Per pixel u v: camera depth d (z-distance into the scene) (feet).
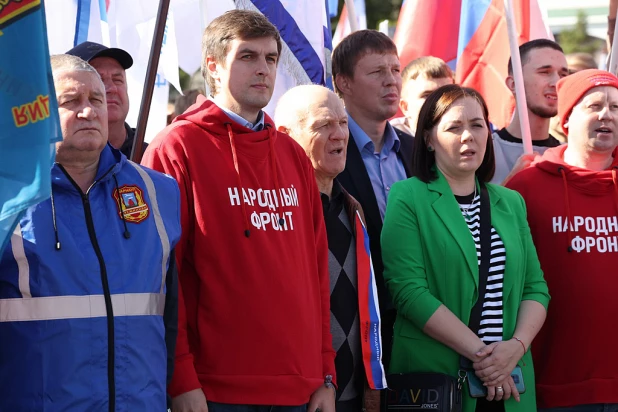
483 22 27.71
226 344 16.43
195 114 17.40
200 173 16.85
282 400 16.46
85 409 13.88
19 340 13.85
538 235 21.13
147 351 14.66
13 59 12.49
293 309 16.76
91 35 24.23
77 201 14.67
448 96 20.01
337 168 19.19
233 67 17.46
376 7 65.87
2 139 12.51
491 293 19.47
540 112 26.78
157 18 18.45
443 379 18.72
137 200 15.20
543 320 19.76
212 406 16.34
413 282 19.42
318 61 24.23
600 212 20.90
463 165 19.79
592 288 20.43
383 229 20.13
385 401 19.16
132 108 25.94
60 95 14.64
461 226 19.66
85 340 14.03
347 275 19.02
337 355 18.66
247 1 23.68
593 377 20.34
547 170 21.38
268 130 17.67
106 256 14.52
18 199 12.41
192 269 16.78
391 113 22.17
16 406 13.79
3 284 13.99
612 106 21.20
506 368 18.89
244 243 16.66
